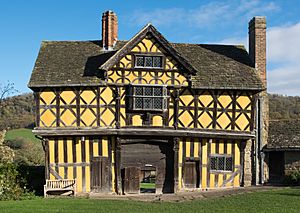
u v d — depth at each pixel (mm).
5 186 19875
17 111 57281
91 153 22172
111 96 22172
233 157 23188
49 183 21297
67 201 18234
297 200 17344
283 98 60375
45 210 15617
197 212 15328
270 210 15258
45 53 24531
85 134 21891
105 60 23531
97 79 22188
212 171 22891
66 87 22172
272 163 25016
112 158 22266
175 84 22406
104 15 24922
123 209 16094
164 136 22312
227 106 22891
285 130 25062
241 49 26188
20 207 16297
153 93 22203
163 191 22531
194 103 22609
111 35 24781
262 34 25109
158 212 15375
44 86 21969
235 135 22750
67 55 24359
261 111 24359
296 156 23875
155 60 22422
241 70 24172
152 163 22562
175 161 22297
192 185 22672
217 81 22922
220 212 15227
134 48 22297
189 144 22750
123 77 22203
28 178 22750
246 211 15250
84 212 15305
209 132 22516
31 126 50344
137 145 22609
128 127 22062
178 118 22422
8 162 22375
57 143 22172
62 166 22062
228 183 23047
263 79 24891
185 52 25109
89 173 22109
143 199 19891
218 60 24781
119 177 22078
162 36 22188
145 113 22234
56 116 22047
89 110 22078
